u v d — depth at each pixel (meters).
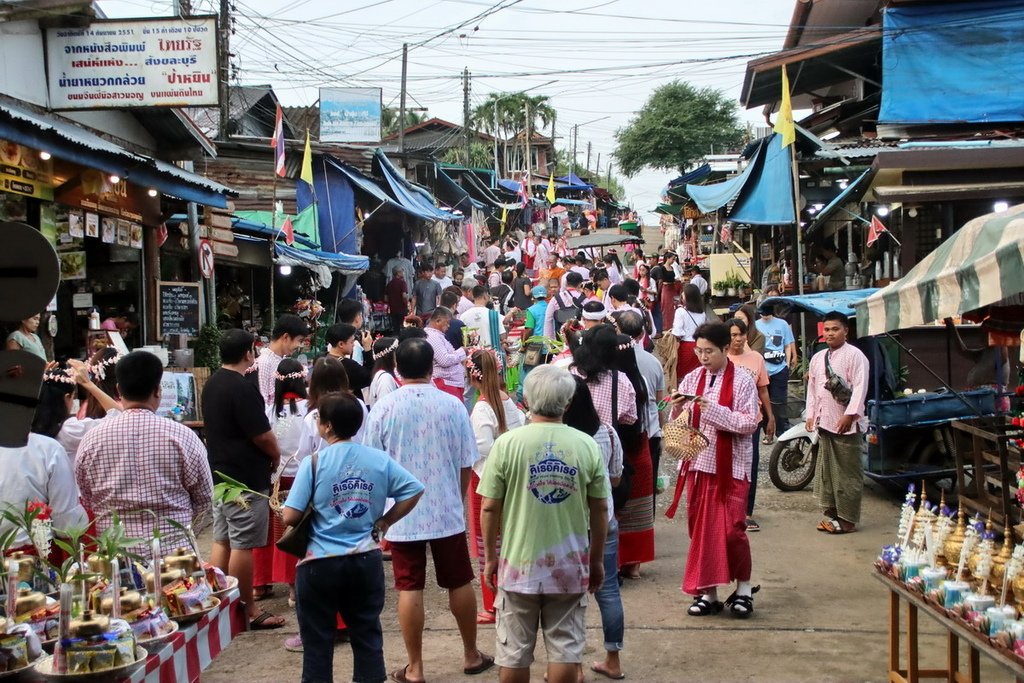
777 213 16.23
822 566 7.41
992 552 4.35
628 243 32.25
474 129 52.97
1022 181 13.61
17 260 3.17
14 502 4.44
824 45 18.20
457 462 5.43
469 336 11.74
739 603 6.27
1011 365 9.57
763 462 11.07
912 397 8.95
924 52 17.02
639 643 5.88
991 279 4.68
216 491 4.93
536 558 4.30
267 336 15.44
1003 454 6.61
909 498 5.09
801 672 5.38
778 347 11.19
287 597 6.93
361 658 4.56
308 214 18.53
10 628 3.46
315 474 4.55
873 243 16.17
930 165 13.42
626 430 6.48
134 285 11.76
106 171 8.98
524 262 29.36
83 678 3.40
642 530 6.84
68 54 9.80
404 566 5.28
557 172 67.12
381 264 24.55
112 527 4.14
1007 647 3.89
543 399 4.43
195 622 3.99
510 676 4.37
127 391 4.76
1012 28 16.80
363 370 7.92
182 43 9.84
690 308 11.80
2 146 8.27
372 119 22.75
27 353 3.26
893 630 5.03
